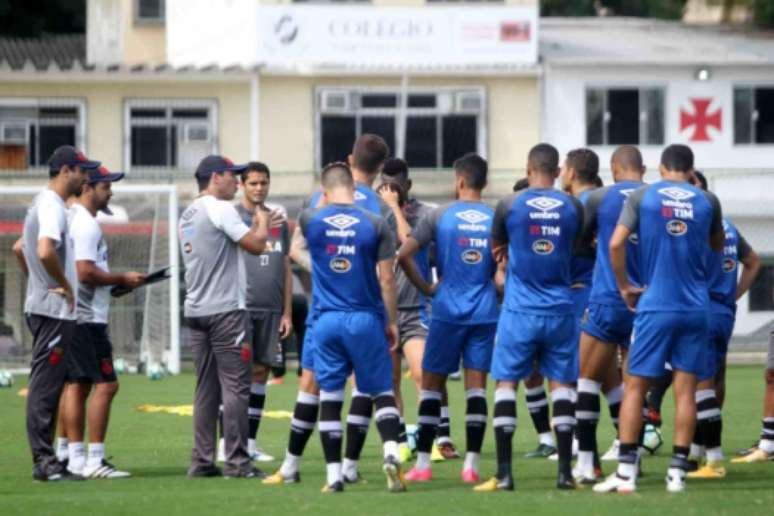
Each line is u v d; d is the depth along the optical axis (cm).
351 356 3922
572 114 13400
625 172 4191
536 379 4825
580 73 13388
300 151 13138
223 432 4425
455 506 3616
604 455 4881
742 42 14325
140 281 4403
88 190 4409
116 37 14412
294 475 4166
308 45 13012
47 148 12875
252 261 4759
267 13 12975
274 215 4822
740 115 13600
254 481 4228
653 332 3856
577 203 4003
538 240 3950
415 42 13075
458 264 4106
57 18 16400
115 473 4378
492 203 12800
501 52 13162
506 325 3978
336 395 3959
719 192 13388
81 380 4378
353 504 3659
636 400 3897
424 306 4719
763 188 13425
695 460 4459
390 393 3953
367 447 5219
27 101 12825
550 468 4516
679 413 3925
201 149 13038
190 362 10138
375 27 13038
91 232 4356
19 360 9312
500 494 3850
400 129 13012
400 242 4719
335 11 13038
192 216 4325
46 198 4153
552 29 14950
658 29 15125
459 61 13100
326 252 3909
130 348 9381
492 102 13300
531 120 13338
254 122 13062
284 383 8556
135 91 12950
